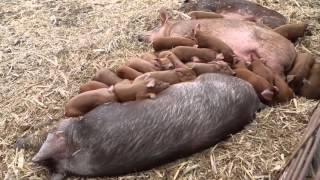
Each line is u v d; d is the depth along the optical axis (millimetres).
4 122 3832
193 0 5164
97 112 3455
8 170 3486
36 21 5012
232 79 3744
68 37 4750
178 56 4125
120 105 3510
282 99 3918
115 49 4555
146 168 3395
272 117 3785
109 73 3973
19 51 4582
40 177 3428
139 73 3949
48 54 4523
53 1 5344
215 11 5043
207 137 3467
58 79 4223
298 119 3771
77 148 3342
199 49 4156
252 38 4340
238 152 3498
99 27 4855
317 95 4000
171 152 3389
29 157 3547
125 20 4926
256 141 3580
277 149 3521
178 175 3379
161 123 3400
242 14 4941
